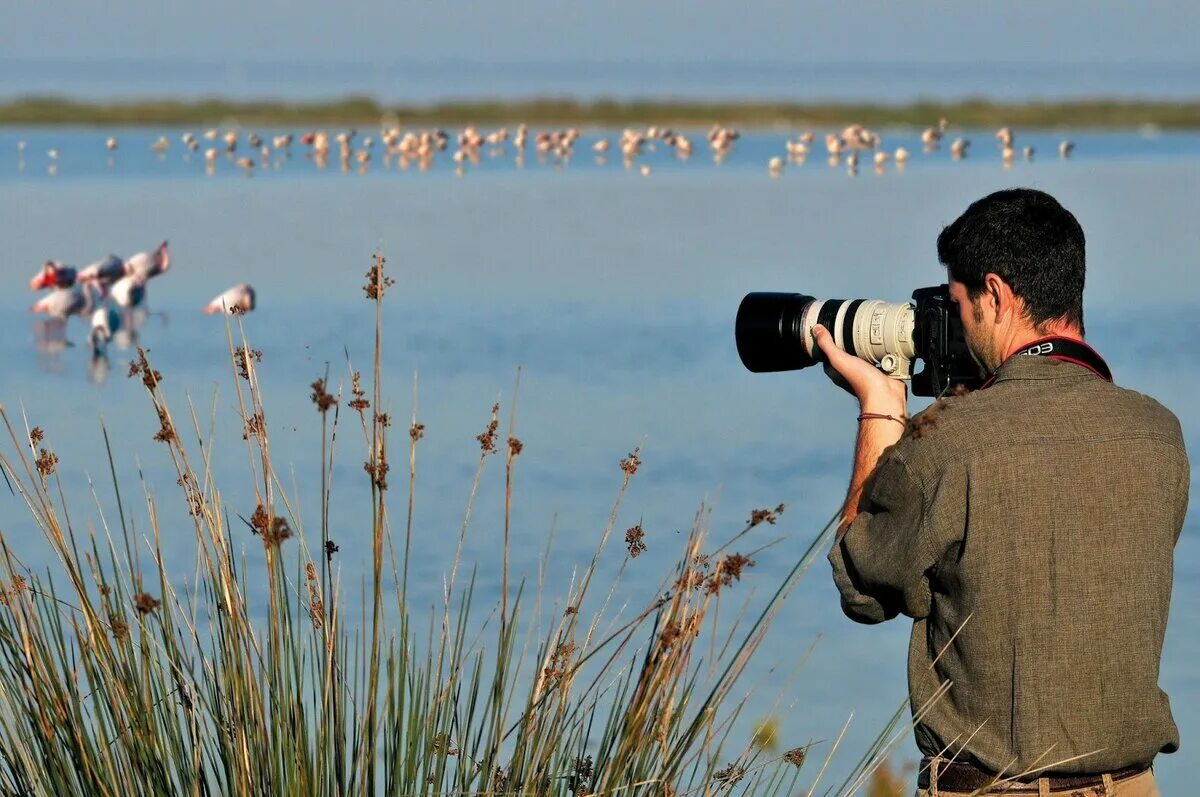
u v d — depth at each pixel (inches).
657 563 871.7
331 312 1700.3
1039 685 365.7
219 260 2146.9
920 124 6008.9
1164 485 371.6
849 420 1221.1
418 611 762.8
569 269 2003.0
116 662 403.9
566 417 1206.3
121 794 395.2
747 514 975.0
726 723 493.0
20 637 403.2
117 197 3048.7
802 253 2119.8
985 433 368.2
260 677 402.3
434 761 412.2
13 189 3211.1
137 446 1117.1
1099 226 2396.7
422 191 3122.5
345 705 401.7
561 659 423.2
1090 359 379.9
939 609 380.2
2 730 401.1
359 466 1059.9
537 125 6309.1
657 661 392.5
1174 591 845.2
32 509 419.5
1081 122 6112.2
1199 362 1401.3
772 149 4453.7
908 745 663.8
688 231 2375.7
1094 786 370.9
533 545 893.2
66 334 1669.5
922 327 406.0
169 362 1449.3
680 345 1503.4
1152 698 370.0
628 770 390.6
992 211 383.9
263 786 389.1
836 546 398.0
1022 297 379.2
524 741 398.3
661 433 1162.0
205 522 430.3
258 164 3914.9
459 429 1165.1
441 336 1539.1
